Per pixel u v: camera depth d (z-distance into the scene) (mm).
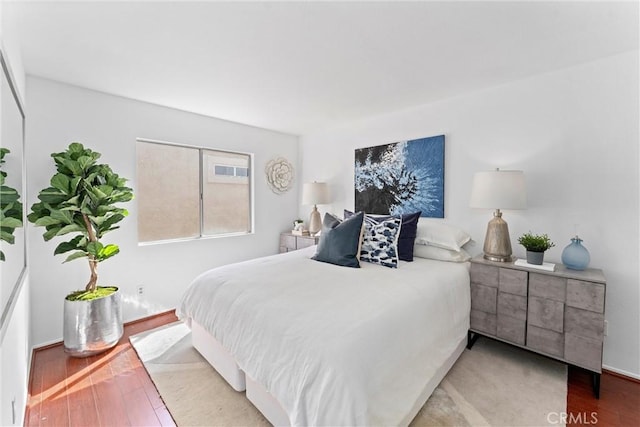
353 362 1139
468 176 2639
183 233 3604
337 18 1531
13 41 1489
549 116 2201
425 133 2918
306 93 2609
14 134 1452
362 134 3479
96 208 2176
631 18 1514
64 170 2131
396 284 1803
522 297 1969
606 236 1992
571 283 1775
